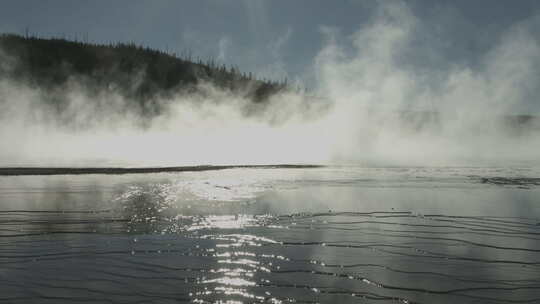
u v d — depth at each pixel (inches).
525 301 157.2
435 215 319.9
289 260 204.4
